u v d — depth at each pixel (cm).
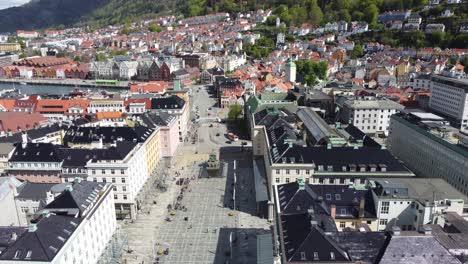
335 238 8462
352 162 14338
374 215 10775
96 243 11700
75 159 15500
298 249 8212
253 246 13275
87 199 11638
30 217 13562
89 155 15488
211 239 13750
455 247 8444
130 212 15125
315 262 8000
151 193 17262
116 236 13175
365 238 8381
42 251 8994
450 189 11412
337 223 10762
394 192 10775
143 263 12456
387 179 12262
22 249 9025
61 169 15362
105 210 12512
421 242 7975
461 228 9631
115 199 15038
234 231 14212
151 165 18312
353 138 17638
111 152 15200
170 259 12662
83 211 11012
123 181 14788
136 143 16500
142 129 18350
